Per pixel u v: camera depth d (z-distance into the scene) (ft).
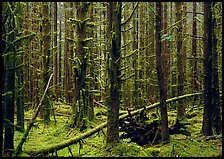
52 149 31.58
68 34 93.20
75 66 50.67
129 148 33.81
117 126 34.60
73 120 48.57
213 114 40.09
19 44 32.35
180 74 55.62
